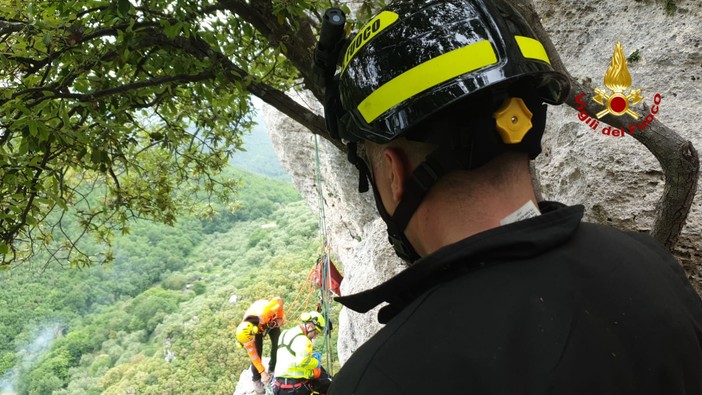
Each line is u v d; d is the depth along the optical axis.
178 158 4.89
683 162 1.85
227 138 4.78
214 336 26.53
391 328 0.72
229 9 3.34
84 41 3.29
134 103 3.65
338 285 9.18
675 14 3.20
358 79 0.88
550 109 3.83
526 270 0.72
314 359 7.05
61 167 3.40
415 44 0.82
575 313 0.69
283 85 4.60
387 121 0.81
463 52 0.79
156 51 3.47
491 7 0.84
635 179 3.01
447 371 0.64
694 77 3.05
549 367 0.64
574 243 0.78
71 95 3.21
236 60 3.79
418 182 0.81
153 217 4.96
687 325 0.75
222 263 51.97
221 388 22.83
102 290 51.06
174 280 49.34
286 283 28.30
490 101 0.77
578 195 3.38
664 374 0.69
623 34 3.42
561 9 3.77
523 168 0.82
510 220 0.78
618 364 0.67
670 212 1.97
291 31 3.46
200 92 3.61
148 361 28.19
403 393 0.64
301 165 9.50
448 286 0.73
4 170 3.00
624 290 0.73
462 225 0.80
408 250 0.93
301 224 44.97
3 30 3.12
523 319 0.67
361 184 1.00
